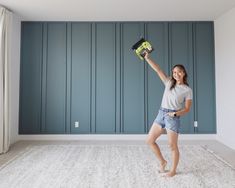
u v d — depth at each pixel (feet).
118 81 16.02
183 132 15.98
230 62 13.84
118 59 16.05
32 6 13.12
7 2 12.51
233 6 13.17
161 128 9.23
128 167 10.21
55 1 12.36
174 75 9.14
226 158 11.60
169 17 15.17
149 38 16.08
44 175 9.26
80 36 16.05
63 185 8.32
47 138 15.83
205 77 16.11
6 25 12.94
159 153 9.55
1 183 8.46
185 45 16.11
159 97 15.97
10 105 13.38
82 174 9.37
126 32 16.06
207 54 16.14
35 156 11.89
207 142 15.14
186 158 11.53
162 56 16.07
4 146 12.62
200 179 8.84
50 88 15.96
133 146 13.99
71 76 15.99
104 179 8.86
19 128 15.83
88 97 15.98
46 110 15.92
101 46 16.05
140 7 13.24
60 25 16.03
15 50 15.20
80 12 14.12
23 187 8.13
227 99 14.29
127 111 15.99
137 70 16.05
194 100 16.06
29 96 15.92
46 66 15.98
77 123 15.93
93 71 16.02
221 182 8.56
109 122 15.97
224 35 14.52
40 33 15.99
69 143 14.83
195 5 13.00
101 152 12.64
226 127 14.46
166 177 9.04
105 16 14.90
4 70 12.86
